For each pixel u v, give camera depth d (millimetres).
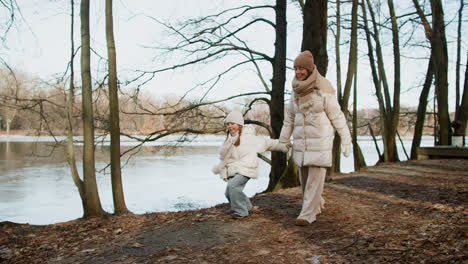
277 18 12172
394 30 15422
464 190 6473
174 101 12094
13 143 43906
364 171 10797
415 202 5664
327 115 4496
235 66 12055
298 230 4426
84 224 6199
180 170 22047
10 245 5004
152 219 5910
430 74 16156
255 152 5059
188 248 4070
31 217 11148
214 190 15820
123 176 19766
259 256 3652
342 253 3559
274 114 12367
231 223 4953
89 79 7180
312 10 9055
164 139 12703
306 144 4539
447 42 15281
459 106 15859
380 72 16281
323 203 5367
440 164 11531
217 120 12203
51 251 4598
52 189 16016
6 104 7781
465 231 3885
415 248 3496
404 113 21016
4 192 15297
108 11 7418
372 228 4309
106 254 4191
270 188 12453
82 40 7137
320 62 9094
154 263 3686
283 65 12297
